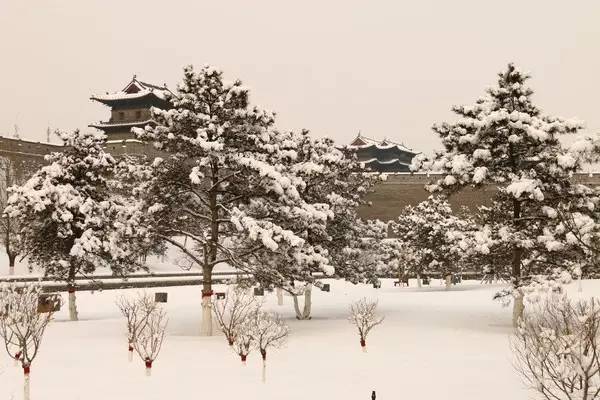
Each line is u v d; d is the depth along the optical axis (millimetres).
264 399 11758
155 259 60125
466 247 23266
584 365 9484
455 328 23484
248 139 23594
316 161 29281
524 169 24312
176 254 63469
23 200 28906
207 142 21578
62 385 13141
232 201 24641
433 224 48812
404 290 49281
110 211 29734
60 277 29953
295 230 25281
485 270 25562
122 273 31609
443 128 25016
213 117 22953
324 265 23641
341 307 34469
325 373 14641
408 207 60094
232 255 23312
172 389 12711
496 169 24594
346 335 22000
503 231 22625
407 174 78062
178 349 18844
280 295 36344
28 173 59312
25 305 16047
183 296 41469
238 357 17297
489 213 24922
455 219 49219
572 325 13125
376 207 78250
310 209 23969
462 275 64688
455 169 23328
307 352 18188
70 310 28875
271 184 22734
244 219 21812
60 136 31328
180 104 23438
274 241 21547
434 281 63125
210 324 22734
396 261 55781
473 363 15820
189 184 23688
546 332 10781
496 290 45719
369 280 31578
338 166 30047
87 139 31875
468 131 24672
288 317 29188
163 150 24031
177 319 27672
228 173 24875
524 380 13242
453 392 12281
